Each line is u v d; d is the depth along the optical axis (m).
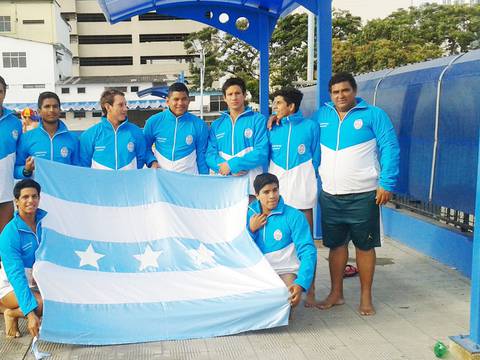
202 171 6.06
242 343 4.34
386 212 8.30
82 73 68.12
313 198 5.41
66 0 65.94
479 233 3.84
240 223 5.06
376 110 4.85
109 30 67.00
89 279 4.57
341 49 28.03
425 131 6.77
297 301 4.54
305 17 30.42
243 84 5.62
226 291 4.59
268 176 4.81
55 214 4.87
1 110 5.46
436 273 6.28
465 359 3.87
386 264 6.70
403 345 4.30
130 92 48.16
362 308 5.03
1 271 4.45
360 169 4.89
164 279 4.71
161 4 8.41
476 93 5.65
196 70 41.19
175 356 4.10
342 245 5.18
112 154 5.73
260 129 5.57
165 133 5.92
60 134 5.56
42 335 4.09
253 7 8.74
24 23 54.09
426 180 6.78
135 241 5.00
